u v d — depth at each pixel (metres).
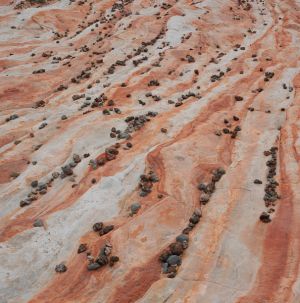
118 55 27.31
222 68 26.16
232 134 19.05
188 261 12.24
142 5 35.06
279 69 26.06
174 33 29.78
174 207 14.53
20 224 14.56
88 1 37.06
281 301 10.94
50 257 13.09
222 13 34.31
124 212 14.65
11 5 36.22
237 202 14.66
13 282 12.28
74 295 11.79
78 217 14.44
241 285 11.49
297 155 17.30
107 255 12.77
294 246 12.67
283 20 35.50
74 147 18.33
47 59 27.88
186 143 17.98
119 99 22.36
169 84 24.03
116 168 16.81
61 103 22.64
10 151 18.61
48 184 16.56
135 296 11.48
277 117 20.39
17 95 23.72
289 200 14.67
